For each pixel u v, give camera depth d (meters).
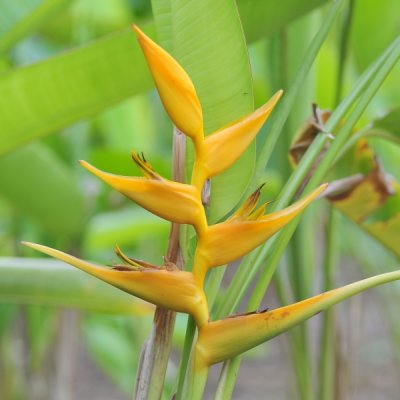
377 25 1.66
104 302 1.24
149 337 0.91
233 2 0.93
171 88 0.84
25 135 1.20
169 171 1.77
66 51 1.11
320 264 1.63
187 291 0.87
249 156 0.93
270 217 0.86
